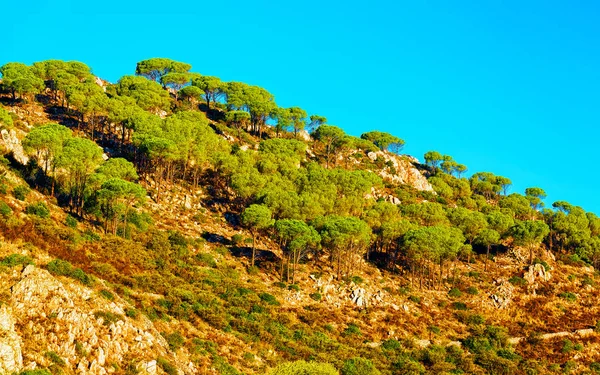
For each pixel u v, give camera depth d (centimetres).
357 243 9750
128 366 5306
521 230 11688
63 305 5453
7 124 10356
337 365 6825
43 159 10025
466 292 10100
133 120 12206
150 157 10806
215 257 9244
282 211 10481
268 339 7088
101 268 7225
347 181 12219
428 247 9725
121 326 5644
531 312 9719
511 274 11031
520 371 7856
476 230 12162
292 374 6150
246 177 11156
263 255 9894
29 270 5700
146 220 9644
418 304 9362
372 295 9162
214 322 7019
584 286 10862
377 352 7644
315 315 8250
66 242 7569
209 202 11350
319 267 9862
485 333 8775
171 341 6150
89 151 9681
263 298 8331
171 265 8369
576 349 8675
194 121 13775
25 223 7500
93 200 9288
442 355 7875
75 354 5122
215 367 6072
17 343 4819
